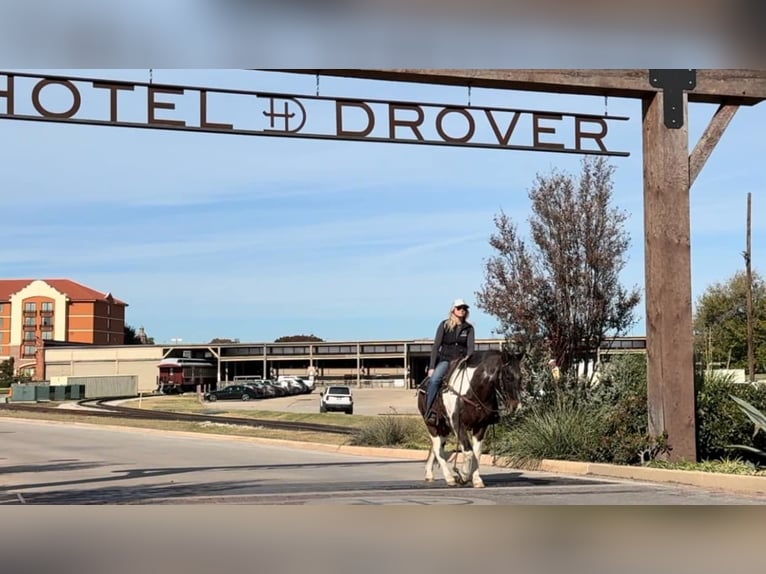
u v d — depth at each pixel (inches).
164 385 3622.0
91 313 5482.3
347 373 4468.5
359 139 519.2
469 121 538.6
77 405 2460.6
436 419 496.4
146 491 501.7
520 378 461.4
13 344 5374.0
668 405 563.5
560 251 818.8
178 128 488.1
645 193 580.7
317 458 774.5
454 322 497.7
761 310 2025.1
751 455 595.8
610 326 816.9
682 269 572.1
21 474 634.8
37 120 468.1
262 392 3085.6
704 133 583.2
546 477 558.6
